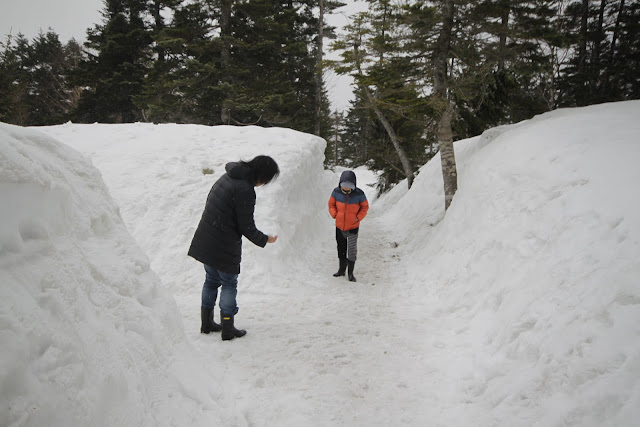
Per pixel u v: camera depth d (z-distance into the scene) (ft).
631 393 5.00
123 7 69.15
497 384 7.33
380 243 27.35
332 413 7.39
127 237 7.45
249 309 13.37
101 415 4.39
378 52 22.74
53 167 5.75
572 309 7.32
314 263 20.34
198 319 12.22
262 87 53.93
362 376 8.75
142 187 19.74
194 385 6.77
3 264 4.04
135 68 65.36
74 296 4.89
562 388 6.05
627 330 5.85
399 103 21.79
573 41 20.74
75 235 5.87
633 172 9.39
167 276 15.76
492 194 14.79
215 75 51.44
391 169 63.00
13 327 3.64
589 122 14.61
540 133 15.64
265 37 54.90
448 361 9.12
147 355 5.98
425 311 12.87
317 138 31.91
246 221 9.95
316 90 63.00
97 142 24.17
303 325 11.87
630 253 7.18
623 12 51.37
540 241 10.43
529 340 7.69
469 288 12.42
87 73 67.56
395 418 7.24
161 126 27.40
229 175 10.18
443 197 29.58
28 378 3.59
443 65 22.17
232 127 28.02
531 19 20.35
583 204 9.79
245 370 8.87
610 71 46.62
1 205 4.22
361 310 13.39
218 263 9.99
